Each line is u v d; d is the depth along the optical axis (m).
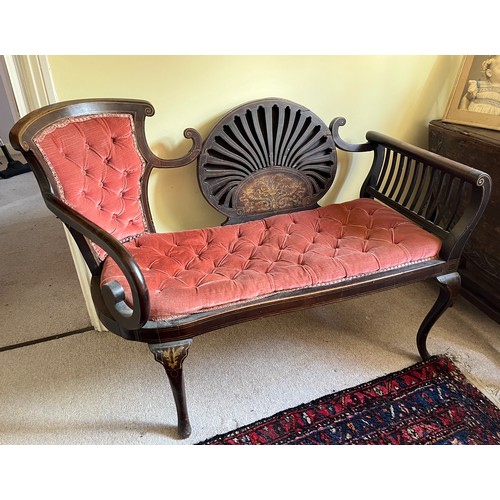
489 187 1.11
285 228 1.36
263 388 1.36
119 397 1.33
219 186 1.42
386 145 1.42
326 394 1.33
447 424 1.23
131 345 1.54
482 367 1.42
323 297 1.12
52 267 2.01
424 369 1.41
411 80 1.59
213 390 1.35
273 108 1.37
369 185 1.60
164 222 1.53
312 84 1.47
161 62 1.26
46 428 1.24
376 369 1.42
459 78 1.57
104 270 1.13
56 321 1.67
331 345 1.52
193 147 1.32
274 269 1.14
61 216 0.98
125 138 1.22
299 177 1.51
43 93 1.18
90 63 1.19
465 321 1.63
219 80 1.35
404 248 1.20
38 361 1.47
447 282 1.25
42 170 1.01
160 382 1.39
